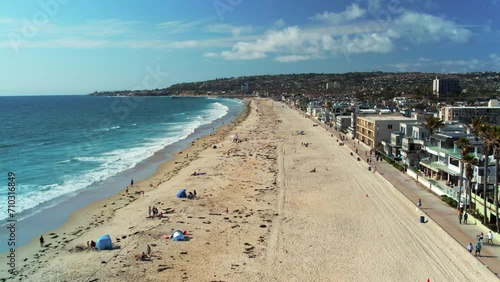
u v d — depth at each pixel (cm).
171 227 5356
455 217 5309
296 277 4016
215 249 4666
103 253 4569
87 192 7144
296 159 10056
